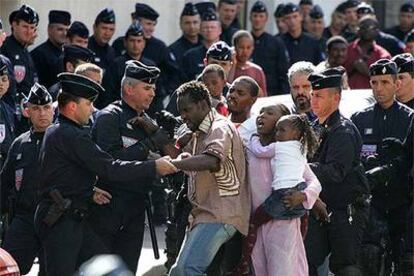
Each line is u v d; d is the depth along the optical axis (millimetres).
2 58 33281
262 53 44594
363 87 42031
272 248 24812
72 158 24906
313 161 26500
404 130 28469
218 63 30750
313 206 25578
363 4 49844
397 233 28578
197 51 42031
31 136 27547
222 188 24500
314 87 26547
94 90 25062
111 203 26719
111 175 24719
